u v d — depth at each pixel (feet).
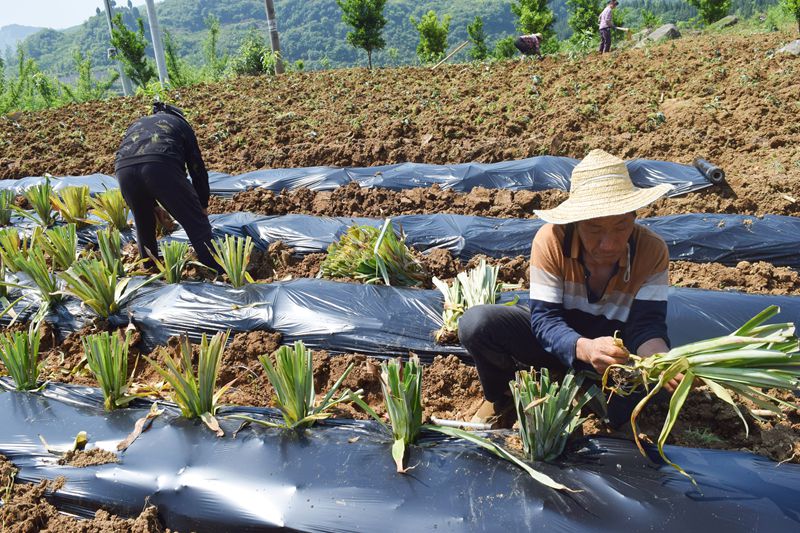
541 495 7.91
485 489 8.13
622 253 8.46
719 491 7.84
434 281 13.24
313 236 17.89
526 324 9.72
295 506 8.29
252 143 28.32
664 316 8.74
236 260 14.61
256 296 13.94
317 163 25.30
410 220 18.11
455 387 11.62
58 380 12.65
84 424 10.23
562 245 8.68
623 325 9.00
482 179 21.15
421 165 22.57
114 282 14.26
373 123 28.96
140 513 8.82
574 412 8.81
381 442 9.27
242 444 9.36
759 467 8.36
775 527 7.31
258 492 8.54
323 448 9.12
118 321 14.07
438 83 36.52
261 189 22.07
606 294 8.82
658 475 8.21
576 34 73.15
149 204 16.05
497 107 29.48
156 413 10.29
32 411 10.67
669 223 17.01
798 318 12.39
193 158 16.44
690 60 33.45
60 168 27.20
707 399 10.45
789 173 19.98
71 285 14.12
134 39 67.67
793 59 31.40
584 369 8.93
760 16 74.74
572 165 21.44
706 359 7.57
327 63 70.23
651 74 31.63
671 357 7.79
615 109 27.58
